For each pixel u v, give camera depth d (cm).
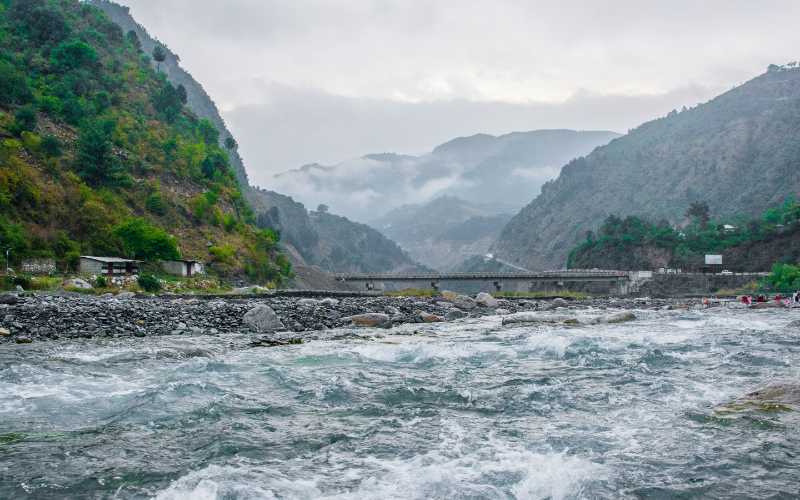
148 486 1367
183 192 14012
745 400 2036
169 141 14975
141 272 9756
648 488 1345
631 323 5072
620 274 16000
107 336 3909
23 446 1641
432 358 3089
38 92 13475
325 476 1430
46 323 4047
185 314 4834
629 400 2131
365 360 3042
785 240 17712
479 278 15362
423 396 2216
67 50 15350
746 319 5419
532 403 2108
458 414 1978
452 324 5353
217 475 1423
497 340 3828
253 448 1627
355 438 1717
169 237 10994
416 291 11638
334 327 4966
